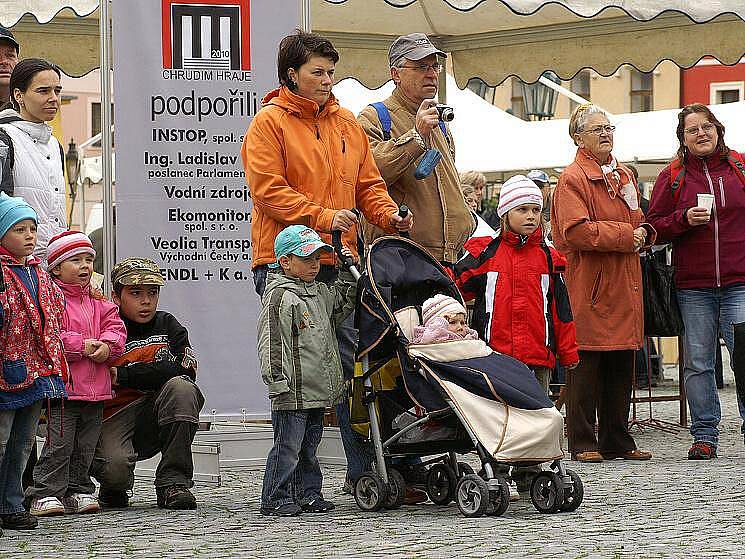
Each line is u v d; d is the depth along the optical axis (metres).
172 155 20.08
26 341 14.98
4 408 14.81
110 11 20.39
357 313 16.11
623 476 19.19
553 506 15.77
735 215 21.11
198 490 18.61
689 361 21.30
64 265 16.25
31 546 14.08
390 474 16.22
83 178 51.12
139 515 16.22
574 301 21.25
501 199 18.16
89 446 16.56
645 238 21.12
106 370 16.45
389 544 13.88
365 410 16.72
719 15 21.75
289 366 15.68
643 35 26.33
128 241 20.00
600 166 21.47
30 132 17.14
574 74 27.19
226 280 20.28
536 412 15.57
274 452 15.96
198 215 20.17
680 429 25.91
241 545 13.98
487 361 15.90
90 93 77.56
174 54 20.05
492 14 26.86
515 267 17.98
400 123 18.34
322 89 16.62
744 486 18.03
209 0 20.09
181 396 16.75
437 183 18.19
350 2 26.52
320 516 15.88
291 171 16.58
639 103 94.38
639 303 21.27
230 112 20.19
